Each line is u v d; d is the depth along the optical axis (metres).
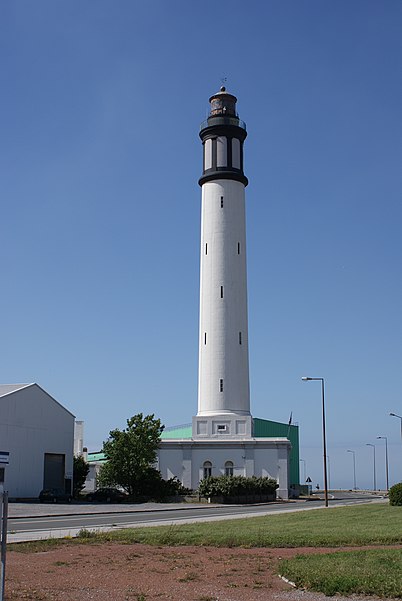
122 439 64.94
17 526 32.12
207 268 72.62
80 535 25.77
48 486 65.69
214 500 61.03
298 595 14.46
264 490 64.44
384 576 15.52
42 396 65.75
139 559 19.70
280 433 97.00
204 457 69.50
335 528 29.12
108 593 14.35
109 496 61.72
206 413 70.50
